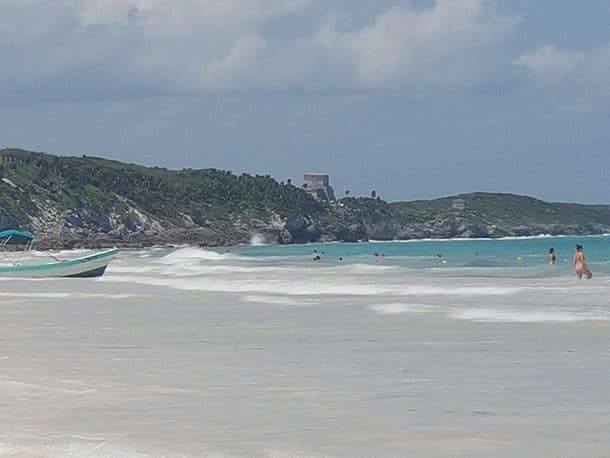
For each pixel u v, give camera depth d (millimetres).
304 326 38344
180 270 96562
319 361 28188
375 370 26266
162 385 23812
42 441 17531
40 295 59938
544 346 30641
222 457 16438
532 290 52562
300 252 194875
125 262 126000
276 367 26984
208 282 70500
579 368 26031
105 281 78312
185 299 54375
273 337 34719
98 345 32656
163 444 17344
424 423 19031
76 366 27266
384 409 20578
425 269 84062
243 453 16703
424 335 34344
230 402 21469
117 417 19828
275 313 44281
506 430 18312
